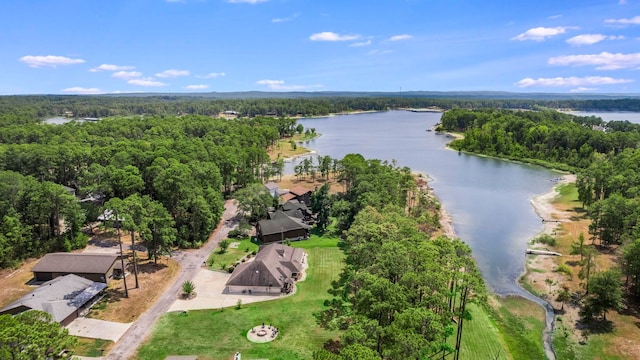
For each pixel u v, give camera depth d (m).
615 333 63.59
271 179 173.25
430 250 56.94
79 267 76.19
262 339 58.88
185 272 82.19
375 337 41.81
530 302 74.12
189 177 105.06
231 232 102.88
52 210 90.19
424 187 159.88
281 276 75.75
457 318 64.81
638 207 93.56
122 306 68.31
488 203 139.50
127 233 103.19
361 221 83.25
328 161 171.88
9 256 82.31
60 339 42.84
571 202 138.00
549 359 58.03
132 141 158.00
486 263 91.56
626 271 74.38
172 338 59.28
